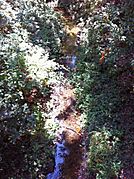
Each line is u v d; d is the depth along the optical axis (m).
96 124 6.91
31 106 6.34
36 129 6.20
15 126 6.00
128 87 7.30
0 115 5.89
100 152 6.30
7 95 6.05
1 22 7.38
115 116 6.99
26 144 6.27
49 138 6.35
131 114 6.97
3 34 7.09
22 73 6.32
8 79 6.22
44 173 6.31
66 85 7.80
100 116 7.04
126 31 7.82
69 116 7.25
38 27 8.17
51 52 8.30
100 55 7.96
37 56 6.65
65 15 9.44
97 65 7.95
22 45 6.64
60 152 6.68
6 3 7.63
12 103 6.07
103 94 7.41
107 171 6.09
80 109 7.36
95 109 7.20
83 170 6.37
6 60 6.46
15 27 7.45
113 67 7.60
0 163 6.09
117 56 7.59
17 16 8.10
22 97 6.08
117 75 7.59
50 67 6.77
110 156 6.28
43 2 8.80
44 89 6.58
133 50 7.55
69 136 6.91
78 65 8.16
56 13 8.98
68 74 8.04
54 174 6.41
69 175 6.40
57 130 6.70
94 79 7.73
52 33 8.41
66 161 6.58
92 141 6.45
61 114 7.27
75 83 7.82
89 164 6.30
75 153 6.66
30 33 7.98
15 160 6.18
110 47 7.79
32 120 6.09
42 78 6.49
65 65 8.26
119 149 6.41
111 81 7.60
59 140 6.81
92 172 6.24
